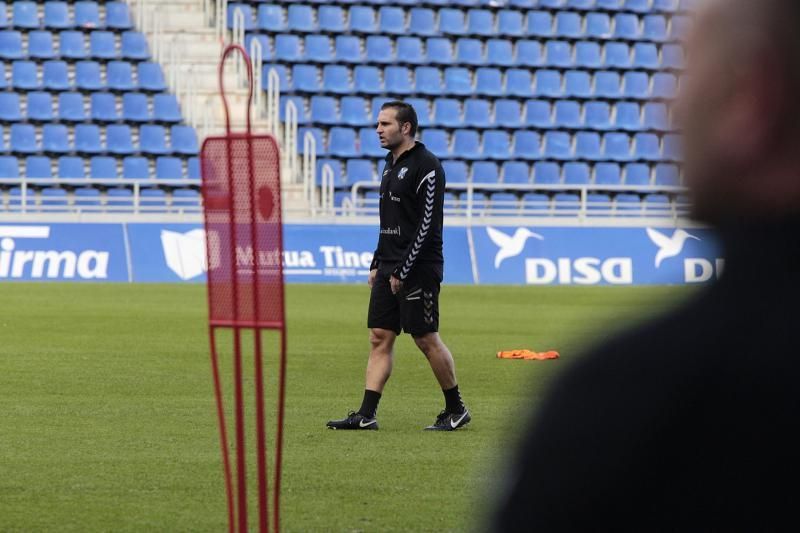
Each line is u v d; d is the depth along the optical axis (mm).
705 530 5016
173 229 86438
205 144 15922
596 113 110062
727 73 5051
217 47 106312
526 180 103938
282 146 101375
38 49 103562
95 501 23125
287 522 21594
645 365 5070
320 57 109062
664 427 5004
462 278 89062
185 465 26672
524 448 5129
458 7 116000
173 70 103562
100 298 72125
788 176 5012
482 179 103625
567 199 103375
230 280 16031
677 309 5219
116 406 35094
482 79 110188
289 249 87312
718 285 5156
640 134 108688
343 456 27922
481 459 27641
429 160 30188
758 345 5027
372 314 31469
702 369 5043
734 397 5012
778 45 4969
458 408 31656
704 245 5219
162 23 106875
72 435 30406
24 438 29969
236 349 16203
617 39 116438
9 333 54125
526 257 90188
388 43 110812
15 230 84562
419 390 39688
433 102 108438
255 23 110688
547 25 115875
